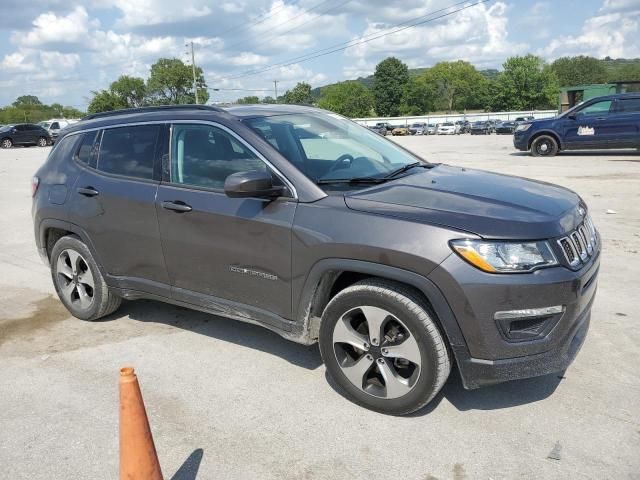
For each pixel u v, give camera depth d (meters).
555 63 144.62
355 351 3.42
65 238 4.74
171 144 4.08
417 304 3.04
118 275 4.45
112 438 3.16
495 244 2.89
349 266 3.18
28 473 2.88
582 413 3.22
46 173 4.91
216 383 3.72
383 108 133.25
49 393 3.67
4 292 5.76
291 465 2.88
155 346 4.31
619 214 8.16
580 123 16.03
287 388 3.62
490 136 41.72
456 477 2.74
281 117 4.14
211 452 3.00
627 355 3.86
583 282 3.06
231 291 3.79
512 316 2.90
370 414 3.31
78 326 4.77
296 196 3.45
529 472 2.76
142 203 4.10
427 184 3.58
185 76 93.00
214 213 3.71
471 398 3.43
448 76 145.25
